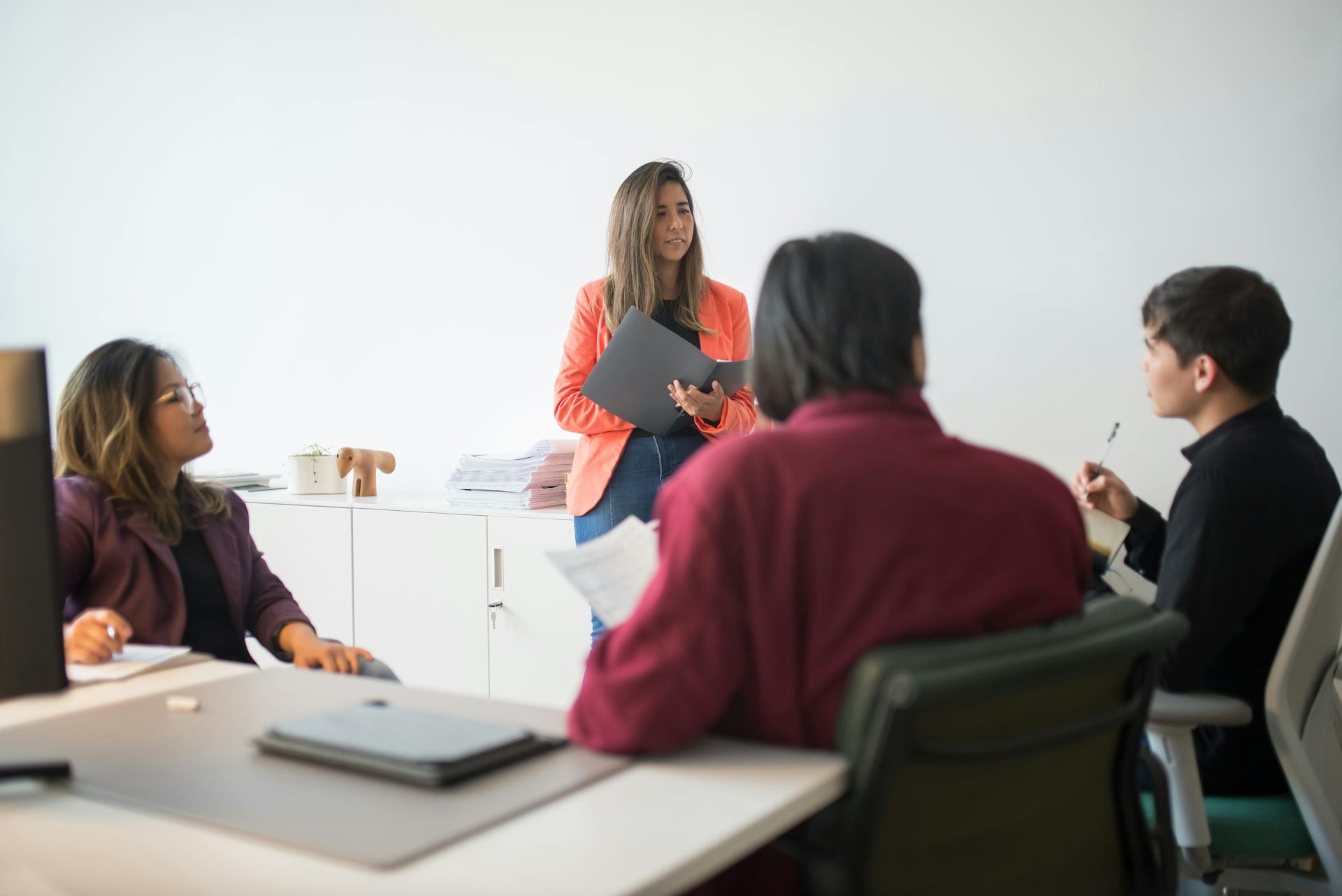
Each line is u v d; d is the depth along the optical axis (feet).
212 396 14.28
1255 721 5.16
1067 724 3.36
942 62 9.39
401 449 12.75
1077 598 3.68
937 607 3.25
